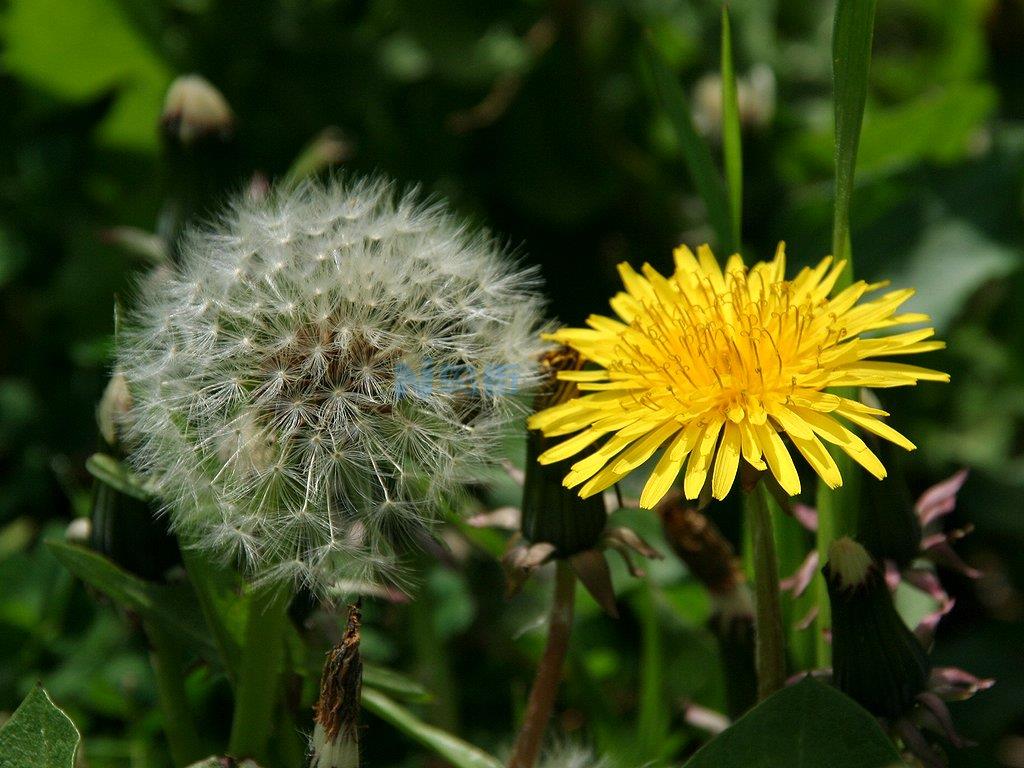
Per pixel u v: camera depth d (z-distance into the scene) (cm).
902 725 23
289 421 23
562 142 38
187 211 28
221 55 37
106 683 29
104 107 38
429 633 29
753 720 23
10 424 34
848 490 24
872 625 23
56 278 36
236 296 24
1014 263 33
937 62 42
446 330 24
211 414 24
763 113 34
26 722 23
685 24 41
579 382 24
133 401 24
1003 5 40
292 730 25
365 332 24
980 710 32
